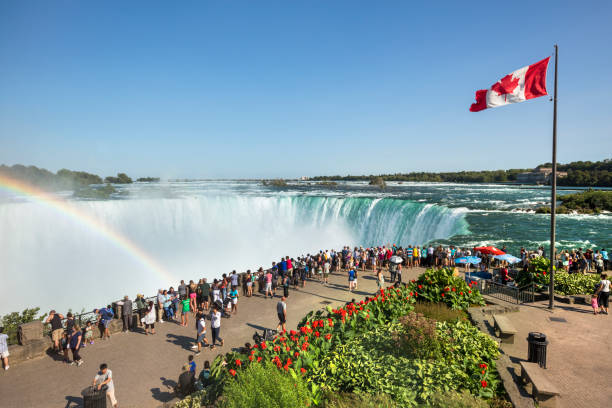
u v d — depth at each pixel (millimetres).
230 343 13250
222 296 16875
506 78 14484
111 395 9328
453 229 37438
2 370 11438
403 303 13344
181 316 16172
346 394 7570
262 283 19281
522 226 42844
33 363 11898
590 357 9914
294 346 9516
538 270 15828
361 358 8781
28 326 12414
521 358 9789
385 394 7141
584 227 43688
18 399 9883
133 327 14914
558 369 9273
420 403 7012
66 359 12062
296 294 18484
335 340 10477
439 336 9016
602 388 8383
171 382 10734
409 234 38906
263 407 6547
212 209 42438
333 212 44656
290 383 7152
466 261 18547
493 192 109438
